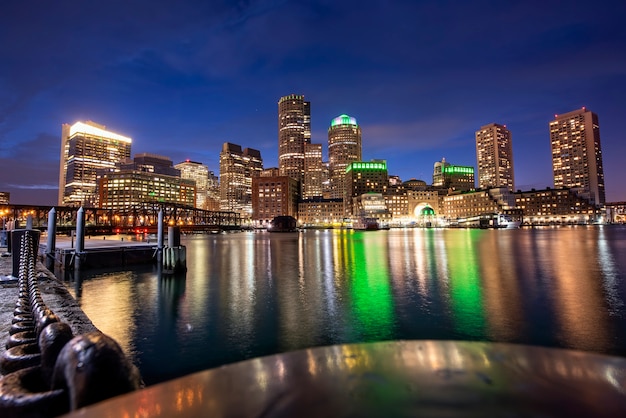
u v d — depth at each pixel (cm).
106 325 1281
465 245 5531
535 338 1062
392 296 1670
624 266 2620
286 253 4484
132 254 2998
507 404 163
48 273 2033
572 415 152
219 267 2978
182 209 17338
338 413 157
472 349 234
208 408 169
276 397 179
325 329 1198
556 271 2391
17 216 10875
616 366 202
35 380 274
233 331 1194
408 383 191
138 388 239
